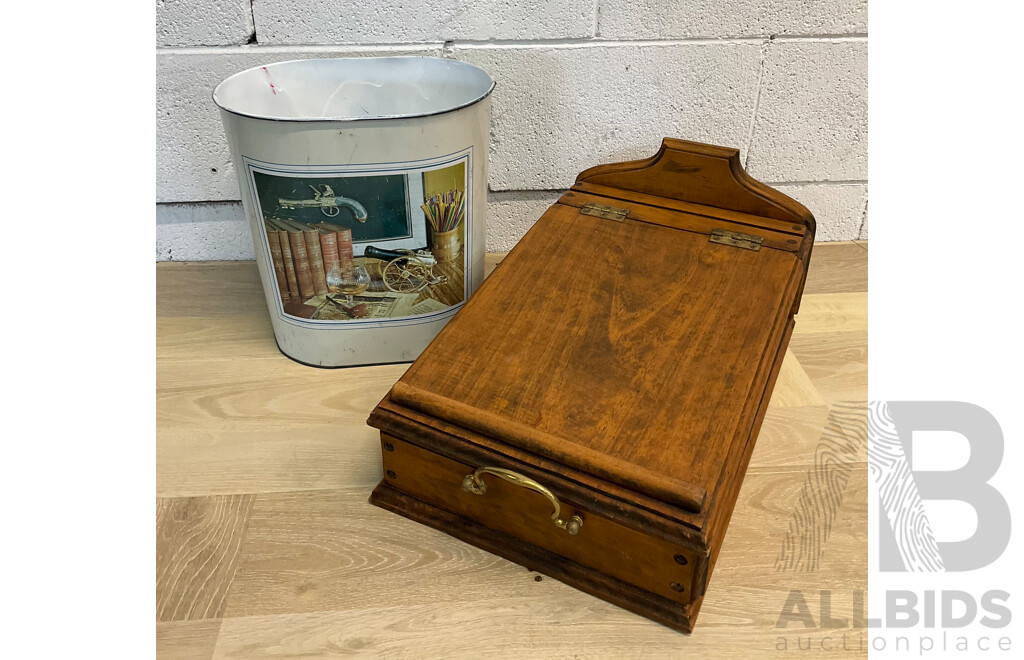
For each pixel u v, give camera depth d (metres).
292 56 1.14
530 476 0.76
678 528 0.70
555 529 0.81
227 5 1.09
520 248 1.05
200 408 1.05
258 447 0.99
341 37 1.13
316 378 1.10
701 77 1.19
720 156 1.09
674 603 0.79
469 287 1.10
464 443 0.79
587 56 1.17
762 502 0.92
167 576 0.83
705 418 0.79
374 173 0.95
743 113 1.23
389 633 0.78
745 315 0.92
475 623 0.79
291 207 0.97
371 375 1.11
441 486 0.87
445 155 0.97
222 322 1.21
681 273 1.00
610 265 1.01
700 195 1.14
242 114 0.91
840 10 1.14
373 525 0.89
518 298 0.96
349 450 0.99
